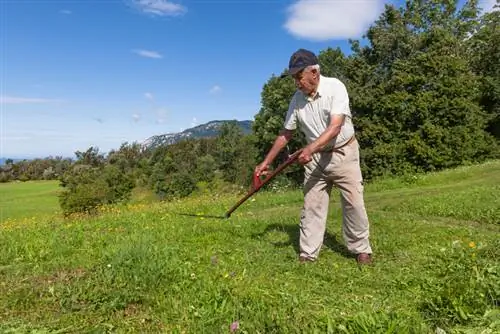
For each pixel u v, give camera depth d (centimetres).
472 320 318
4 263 543
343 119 476
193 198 1606
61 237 672
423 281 427
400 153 3070
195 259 509
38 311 376
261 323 328
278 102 4491
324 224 525
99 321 355
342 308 361
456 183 1706
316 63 481
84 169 7138
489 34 3934
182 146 8031
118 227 797
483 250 520
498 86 3594
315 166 510
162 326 347
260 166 538
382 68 3803
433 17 4031
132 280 433
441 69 3155
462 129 3033
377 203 1189
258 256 528
